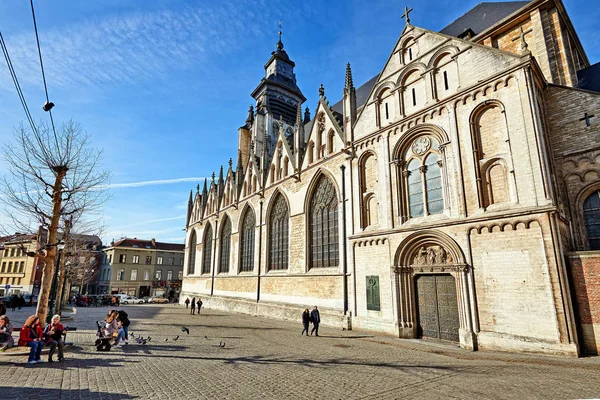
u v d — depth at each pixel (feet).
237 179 137.59
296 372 34.76
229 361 40.06
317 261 87.30
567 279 43.78
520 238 47.52
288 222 101.19
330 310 77.82
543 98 56.65
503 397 26.55
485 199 53.42
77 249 126.82
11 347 43.78
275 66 175.83
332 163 86.02
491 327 48.73
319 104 95.66
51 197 54.13
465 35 77.20
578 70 68.64
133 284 250.37
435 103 62.44
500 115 53.88
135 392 27.37
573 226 51.01
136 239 271.28
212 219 158.71
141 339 52.19
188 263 188.14
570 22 68.44
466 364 39.14
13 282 214.28
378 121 73.97
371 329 66.18
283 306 93.66
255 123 154.40
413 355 44.96
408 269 62.80
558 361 39.11
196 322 86.74
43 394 26.63
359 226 73.82
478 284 51.21
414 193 65.00
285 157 107.14
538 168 47.32
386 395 27.14
